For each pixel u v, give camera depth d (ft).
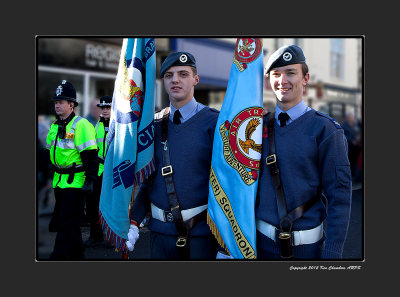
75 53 22.11
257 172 9.25
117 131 10.11
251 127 9.38
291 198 8.75
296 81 8.82
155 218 9.94
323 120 8.73
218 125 9.63
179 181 9.61
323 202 9.25
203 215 9.73
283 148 8.88
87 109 22.77
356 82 36.42
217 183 9.49
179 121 9.83
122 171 10.03
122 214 10.11
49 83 21.29
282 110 9.04
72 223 12.96
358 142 27.25
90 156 13.12
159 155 9.89
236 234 9.29
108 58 23.59
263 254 9.27
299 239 8.73
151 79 10.15
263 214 9.09
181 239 9.53
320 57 34.86
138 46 10.16
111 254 15.03
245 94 9.56
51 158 13.24
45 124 20.80
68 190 12.97
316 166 8.78
